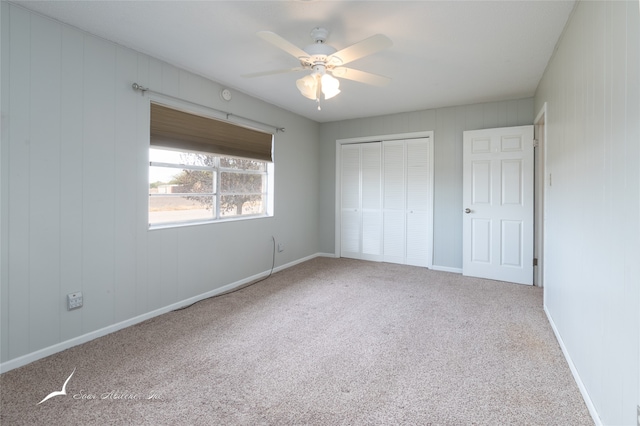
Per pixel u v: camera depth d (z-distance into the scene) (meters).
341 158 5.34
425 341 2.42
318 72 2.25
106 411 1.64
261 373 2.00
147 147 2.84
